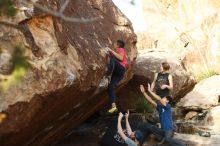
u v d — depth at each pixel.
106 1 9.21
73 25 7.23
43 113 6.21
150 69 12.91
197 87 15.55
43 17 6.06
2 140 5.52
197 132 11.57
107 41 8.38
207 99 14.26
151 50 15.46
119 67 8.38
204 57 18.83
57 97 6.19
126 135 8.13
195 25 20.53
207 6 21.70
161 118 9.04
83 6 7.97
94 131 11.02
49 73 5.82
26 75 5.46
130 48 9.68
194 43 19.64
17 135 5.85
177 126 12.08
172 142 8.89
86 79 7.01
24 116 5.50
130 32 9.66
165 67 9.12
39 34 5.95
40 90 5.61
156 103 9.30
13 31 5.48
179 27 21.22
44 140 7.91
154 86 9.38
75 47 6.86
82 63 6.88
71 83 6.28
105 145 8.34
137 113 12.61
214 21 19.70
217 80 15.95
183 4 22.97
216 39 18.72
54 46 6.11
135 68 12.83
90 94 7.83
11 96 5.25
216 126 12.28
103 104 10.41
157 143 8.99
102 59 7.79
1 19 5.41
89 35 7.75
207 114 13.09
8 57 5.11
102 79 8.16
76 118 8.85
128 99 12.81
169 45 20.69
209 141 9.98
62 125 8.20
